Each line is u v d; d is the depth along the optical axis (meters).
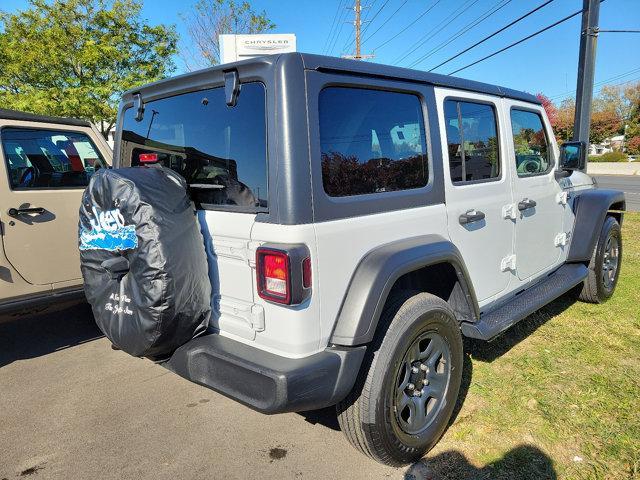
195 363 2.32
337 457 2.74
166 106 2.79
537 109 4.05
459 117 3.11
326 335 2.22
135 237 2.23
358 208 2.33
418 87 2.76
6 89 12.71
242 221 2.23
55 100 11.56
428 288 3.06
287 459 2.73
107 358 4.23
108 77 12.55
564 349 3.92
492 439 2.80
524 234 3.80
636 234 8.84
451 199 2.95
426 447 2.64
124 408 3.34
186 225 2.32
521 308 3.54
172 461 2.74
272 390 2.04
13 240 3.96
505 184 3.50
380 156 2.50
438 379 2.76
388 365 2.37
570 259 4.73
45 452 2.86
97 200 2.42
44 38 11.90
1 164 3.93
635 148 52.47
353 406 2.41
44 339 4.71
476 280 3.24
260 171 2.19
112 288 2.41
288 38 8.91
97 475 2.64
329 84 2.24
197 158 2.55
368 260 2.33
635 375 3.47
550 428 2.88
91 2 12.45
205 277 2.38
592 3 9.47
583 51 9.77
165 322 2.22
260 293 2.15
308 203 2.10
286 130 2.07
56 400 3.48
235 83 2.27
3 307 3.91
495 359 3.76
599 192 4.88
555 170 4.25
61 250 4.26
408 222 2.60
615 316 4.64
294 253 2.04
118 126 3.25
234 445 2.88
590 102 9.85
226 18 16.56
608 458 2.61
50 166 4.33
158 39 13.59
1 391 3.63
